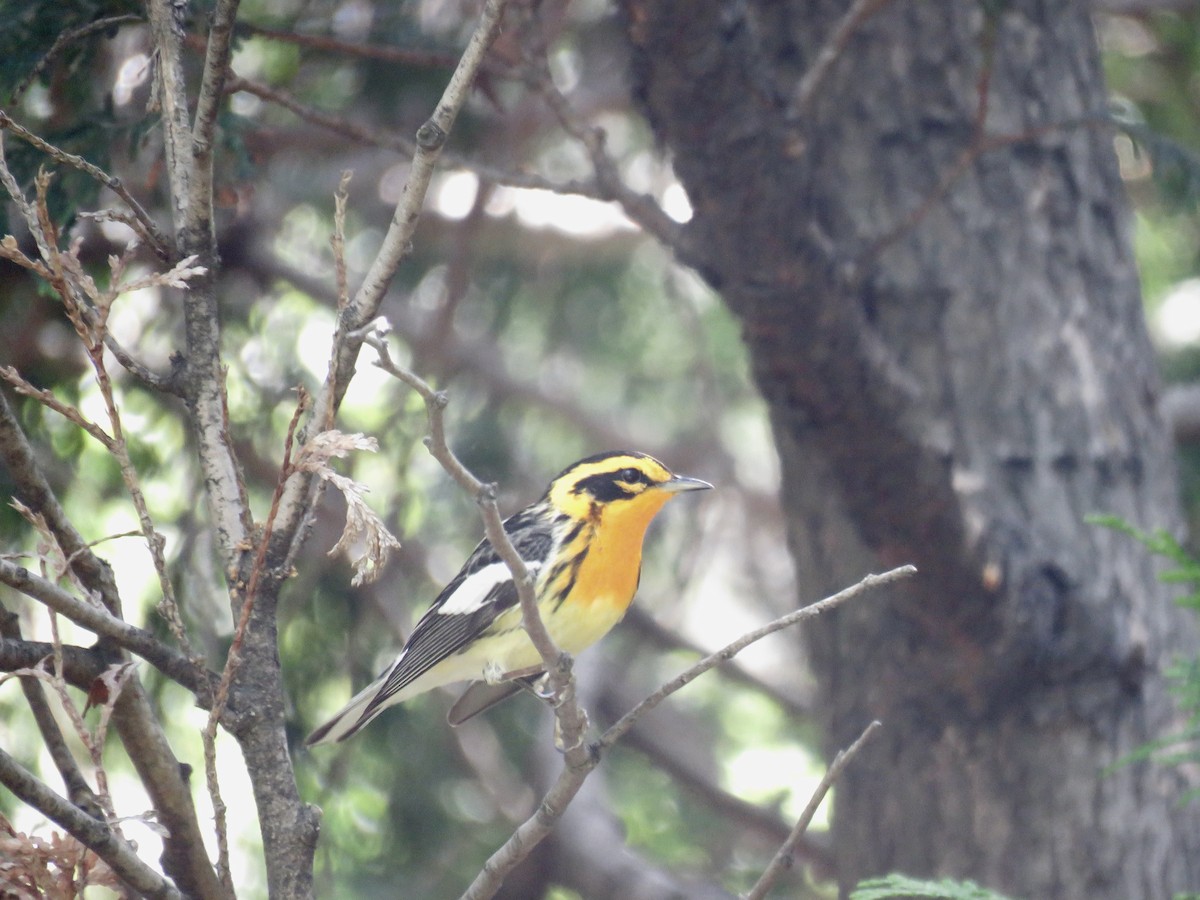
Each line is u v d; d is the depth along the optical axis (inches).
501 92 637.3
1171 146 394.3
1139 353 449.4
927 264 434.9
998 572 385.4
